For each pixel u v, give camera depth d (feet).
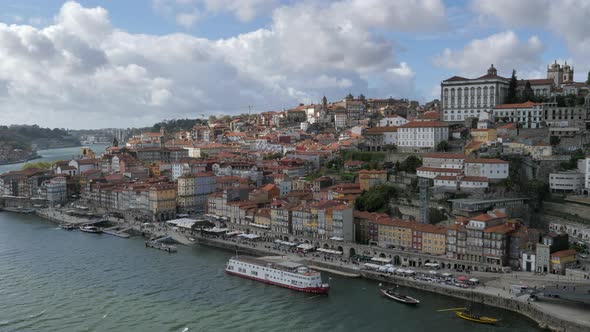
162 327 648.79
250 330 638.12
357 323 653.71
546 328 622.13
